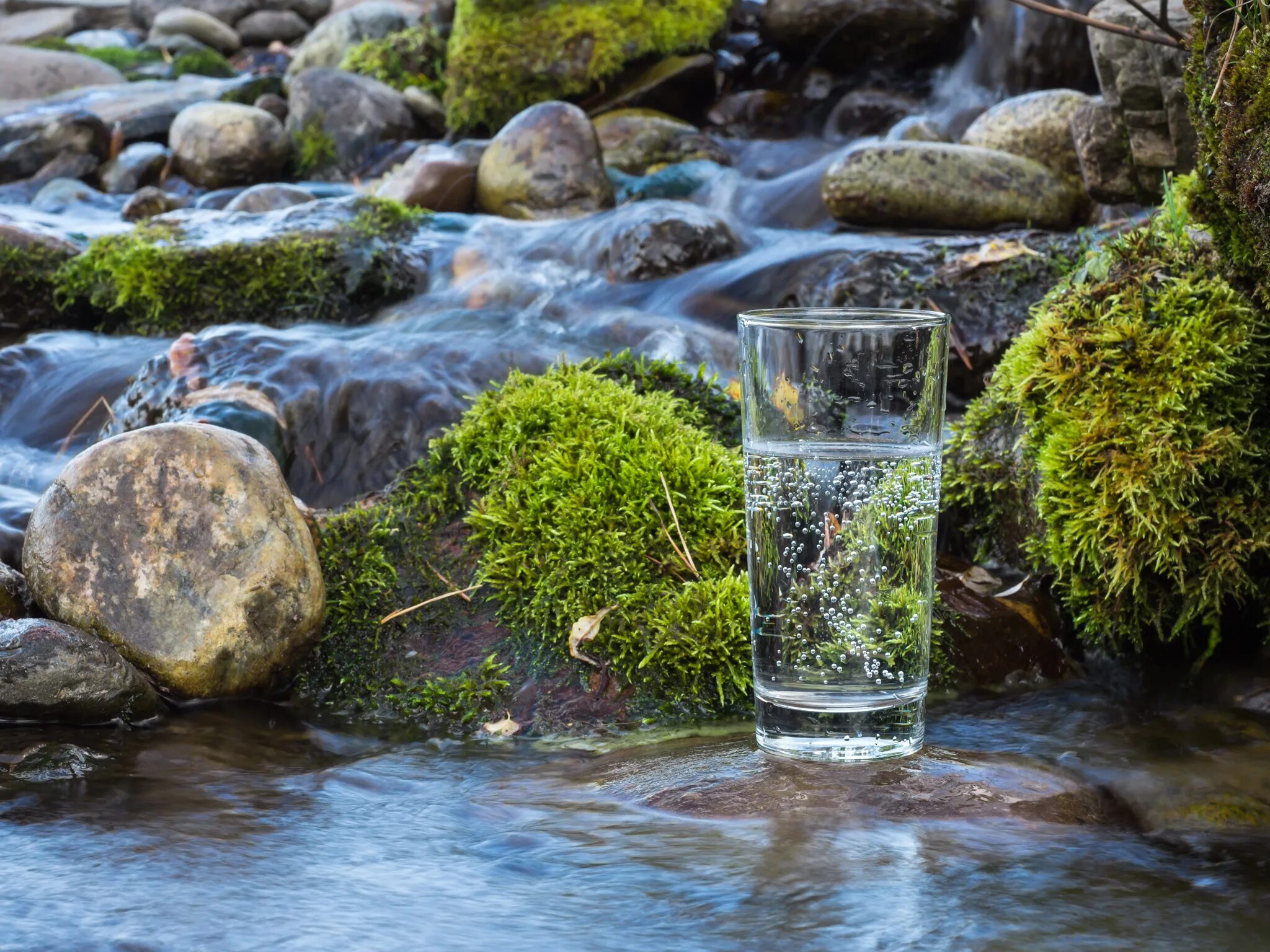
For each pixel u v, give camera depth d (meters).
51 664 1.07
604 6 2.89
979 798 1.00
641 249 1.81
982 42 2.72
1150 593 1.14
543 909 0.93
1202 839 0.98
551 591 1.13
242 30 4.41
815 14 2.87
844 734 1.02
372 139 2.92
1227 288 1.11
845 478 1.00
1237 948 0.91
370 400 1.39
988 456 1.22
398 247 1.87
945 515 1.25
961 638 1.15
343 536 1.19
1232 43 1.06
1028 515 1.19
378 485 1.37
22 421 1.53
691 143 2.68
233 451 1.12
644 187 2.47
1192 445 1.10
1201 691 1.13
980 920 0.93
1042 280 1.51
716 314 1.68
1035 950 0.91
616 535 1.14
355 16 3.43
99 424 1.50
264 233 1.78
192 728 1.09
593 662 1.12
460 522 1.19
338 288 1.77
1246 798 1.01
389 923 0.93
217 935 0.92
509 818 1.00
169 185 2.81
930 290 1.55
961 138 2.55
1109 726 1.09
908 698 1.02
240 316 1.75
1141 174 1.45
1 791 1.02
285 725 1.10
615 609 1.12
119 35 4.49
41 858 0.97
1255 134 1.07
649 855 0.96
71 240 1.89
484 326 1.67
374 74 3.15
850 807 0.99
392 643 1.15
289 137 2.93
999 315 1.50
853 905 0.93
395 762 1.06
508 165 2.23
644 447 1.17
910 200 1.81
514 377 1.23
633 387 1.23
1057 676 1.16
